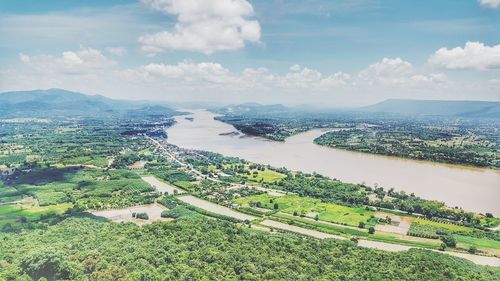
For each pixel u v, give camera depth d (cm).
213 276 19550
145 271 19138
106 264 19962
